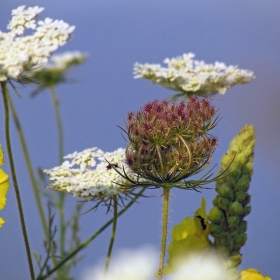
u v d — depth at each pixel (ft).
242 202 3.76
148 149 3.64
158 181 3.66
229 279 3.69
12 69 3.63
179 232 3.77
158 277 3.63
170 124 3.64
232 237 3.74
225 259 3.72
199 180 3.67
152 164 3.65
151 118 3.66
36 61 3.65
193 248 3.74
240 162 3.76
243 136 3.77
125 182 3.86
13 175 3.71
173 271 3.73
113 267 3.67
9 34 3.77
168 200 3.67
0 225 3.76
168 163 3.65
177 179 3.65
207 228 3.74
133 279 3.65
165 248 3.65
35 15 3.79
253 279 3.68
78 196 3.85
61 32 3.71
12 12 3.80
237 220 3.74
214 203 3.76
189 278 3.69
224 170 3.74
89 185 3.86
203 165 3.67
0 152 3.73
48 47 3.67
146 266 3.65
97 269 3.79
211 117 3.67
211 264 3.70
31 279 3.72
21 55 3.65
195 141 3.65
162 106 3.68
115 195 3.87
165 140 3.63
